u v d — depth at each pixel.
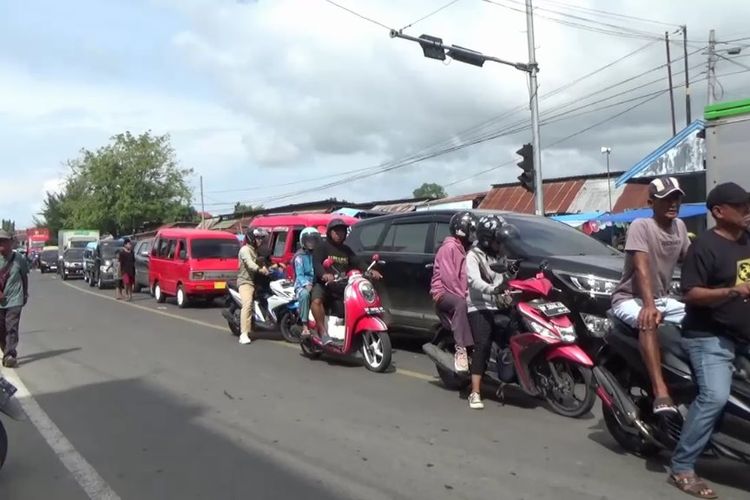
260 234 11.59
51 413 7.05
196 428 6.39
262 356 10.21
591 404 6.26
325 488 4.84
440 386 7.88
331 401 7.29
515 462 5.27
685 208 18.73
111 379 8.73
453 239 7.11
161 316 16.47
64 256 38.06
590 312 7.25
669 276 4.98
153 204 56.25
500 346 6.75
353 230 11.10
